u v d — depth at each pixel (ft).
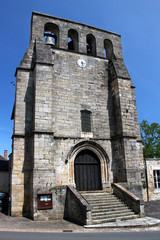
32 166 50.85
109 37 76.79
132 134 62.75
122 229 37.24
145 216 46.39
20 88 58.29
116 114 65.62
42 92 55.42
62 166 56.24
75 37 73.41
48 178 49.44
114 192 55.16
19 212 49.47
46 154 51.26
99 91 67.87
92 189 59.72
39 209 46.26
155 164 70.13
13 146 53.42
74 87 64.49
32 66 61.41
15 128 54.80
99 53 72.84
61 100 61.52
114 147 64.13
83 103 64.23
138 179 58.80
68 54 67.00
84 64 68.33
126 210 47.14
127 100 65.62
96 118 64.75
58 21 69.77
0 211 55.11
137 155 61.31
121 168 60.13
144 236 30.66
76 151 59.36
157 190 68.18
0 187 84.74
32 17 67.00
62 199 49.16
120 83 66.28
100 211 45.29
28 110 57.21
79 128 61.31
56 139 57.52
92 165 61.62
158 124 129.18
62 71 64.39
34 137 51.31
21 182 51.34
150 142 128.16
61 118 59.98
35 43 63.10
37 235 31.30
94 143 61.31
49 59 58.95
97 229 37.27
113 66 69.51
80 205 42.50
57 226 39.75
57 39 70.38
